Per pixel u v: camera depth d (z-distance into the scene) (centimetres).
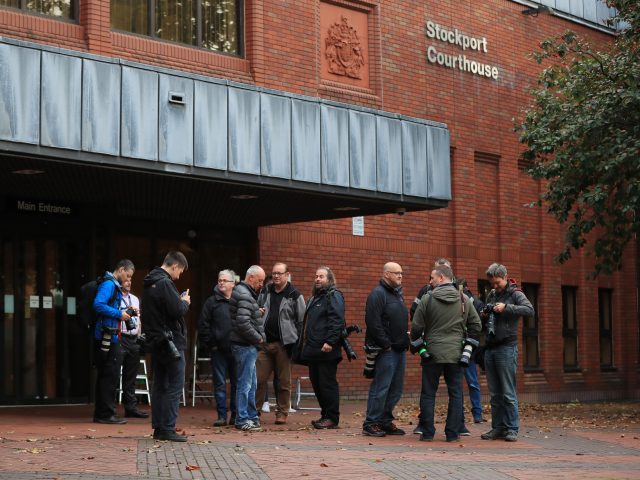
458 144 2298
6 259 1592
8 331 1593
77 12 1616
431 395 1246
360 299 2067
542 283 2552
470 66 2342
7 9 1530
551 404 2228
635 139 1794
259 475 919
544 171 1914
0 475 879
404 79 2170
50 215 1631
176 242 1850
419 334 1246
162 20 1731
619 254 1947
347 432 1319
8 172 1381
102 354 1350
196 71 1758
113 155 1338
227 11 1842
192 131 1422
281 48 1905
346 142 1614
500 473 967
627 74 1847
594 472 987
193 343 1847
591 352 2706
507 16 2466
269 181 1508
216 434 1250
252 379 1320
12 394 1594
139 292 1780
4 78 1241
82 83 1313
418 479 917
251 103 1492
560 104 1955
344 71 2055
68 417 1438
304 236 1989
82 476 888
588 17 2714
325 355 1346
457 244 2284
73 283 1659
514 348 1261
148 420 1434
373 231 2112
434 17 2261
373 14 2116
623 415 1792
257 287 1307
